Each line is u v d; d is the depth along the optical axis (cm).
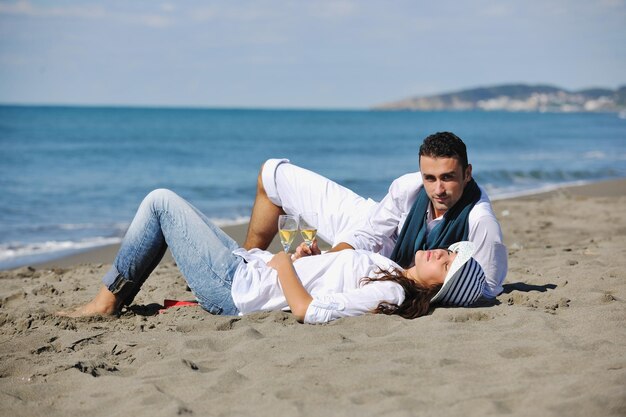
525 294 499
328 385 332
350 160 3050
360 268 458
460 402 302
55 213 1412
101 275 704
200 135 5253
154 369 366
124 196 1712
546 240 906
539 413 289
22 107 15238
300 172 574
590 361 347
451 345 382
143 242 474
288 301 446
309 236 491
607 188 1789
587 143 4434
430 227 485
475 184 485
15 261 928
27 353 410
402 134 5831
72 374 365
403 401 306
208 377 349
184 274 476
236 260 474
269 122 8669
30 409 324
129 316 489
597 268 612
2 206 1489
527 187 1952
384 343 389
